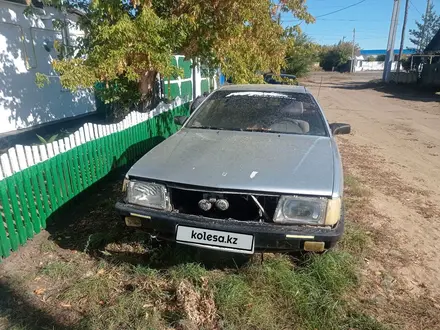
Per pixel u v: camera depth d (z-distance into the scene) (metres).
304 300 2.41
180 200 2.58
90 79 4.36
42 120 7.31
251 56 5.91
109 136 4.74
